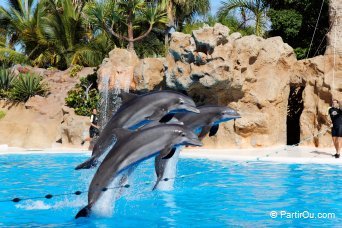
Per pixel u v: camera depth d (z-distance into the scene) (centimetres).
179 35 1991
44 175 1281
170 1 3500
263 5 2788
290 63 2048
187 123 827
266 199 905
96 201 680
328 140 1895
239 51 1962
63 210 804
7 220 730
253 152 1806
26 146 2283
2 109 2641
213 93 1966
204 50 1909
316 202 873
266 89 1986
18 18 3803
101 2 2906
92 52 3356
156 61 2177
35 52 3644
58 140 2306
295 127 2386
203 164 1481
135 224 696
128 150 646
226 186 1062
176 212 783
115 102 2233
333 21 1983
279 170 1328
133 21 3062
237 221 715
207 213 775
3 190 1027
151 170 1388
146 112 694
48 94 2725
